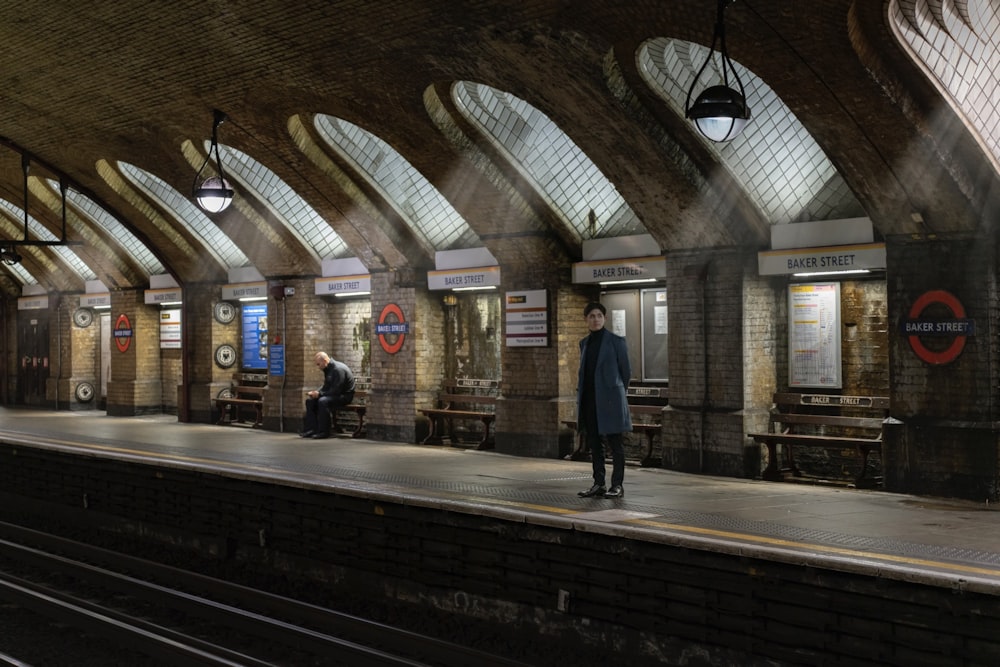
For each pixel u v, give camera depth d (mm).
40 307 28781
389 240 17453
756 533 8734
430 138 14688
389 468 13922
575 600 9164
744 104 9344
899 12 9602
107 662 9383
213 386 22484
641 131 12539
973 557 7734
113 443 17781
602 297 15758
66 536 15914
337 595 11547
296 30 13039
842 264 12391
